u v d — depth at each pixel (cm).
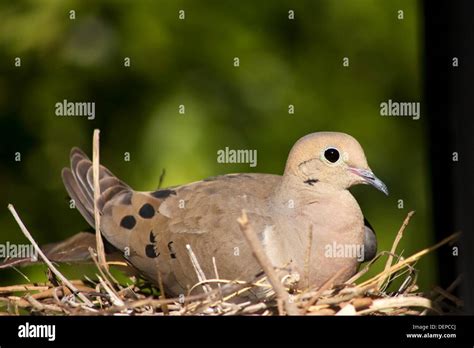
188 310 856
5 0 1366
